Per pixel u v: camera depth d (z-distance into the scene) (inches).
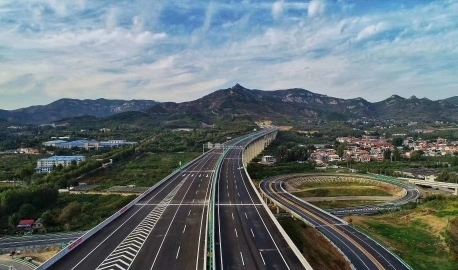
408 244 4097.0
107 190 6082.7
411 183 7554.1
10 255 3435.0
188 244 2699.3
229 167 6811.0
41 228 4362.7
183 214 3548.2
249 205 3976.4
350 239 3941.9
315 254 3356.3
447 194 6614.2
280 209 5354.3
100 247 2625.5
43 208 5172.2
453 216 4776.1
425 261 3676.2
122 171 7657.5
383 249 3703.3
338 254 3563.0
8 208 4889.3
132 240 2780.5
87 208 4968.0
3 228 4407.0
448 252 3880.4
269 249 2625.5
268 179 7544.3
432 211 5162.4
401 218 5093.5
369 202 6318.9
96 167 7652.6
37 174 7450.8
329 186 7426.2
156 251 2551.7
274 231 3051.2
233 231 3051.2
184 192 4598.9
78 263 2327.8
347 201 6407.5
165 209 3737.7
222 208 3841.0
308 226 4306.1
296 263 2367.1
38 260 3324.3
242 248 2642.7
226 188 4891.7
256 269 2273.6
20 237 4020.7
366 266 3267.7
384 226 4709.6
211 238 2746.1
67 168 7219.5
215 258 2447.1
